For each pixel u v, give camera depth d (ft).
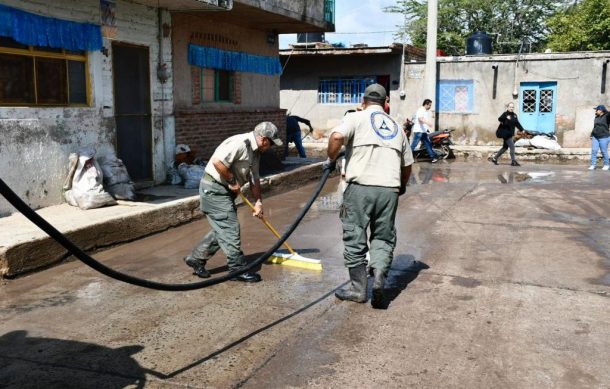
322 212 30.14
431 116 62.90
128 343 13.57
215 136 38.52
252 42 44.19
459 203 32.24
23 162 23.98
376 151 15.64
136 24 30.63
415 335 13.96
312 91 73.41
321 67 72.49
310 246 22.80
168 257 21.21
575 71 62.44
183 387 11.48
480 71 66.03
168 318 15.15
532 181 41.50
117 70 29.76
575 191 36.50
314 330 14.29
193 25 36.63
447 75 67.46
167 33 32.99
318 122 73.67
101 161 27.66
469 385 11.47
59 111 25.75
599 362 12.50
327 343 13.51
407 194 35.47
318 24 44.14
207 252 18.47
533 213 29.30
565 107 63.36
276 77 48.08
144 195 28.99
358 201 15.72
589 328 14.42
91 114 27.73
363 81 71.31
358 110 17.69
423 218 28.07
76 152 26.40
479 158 59.31
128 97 30.60
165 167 33.45
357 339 13.73
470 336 13.91
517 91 64.90
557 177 43.75
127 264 20.29
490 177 43.98
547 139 60.49
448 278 18.54
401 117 69.82
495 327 14.47
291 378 11.78
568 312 15.55
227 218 17.97
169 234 24.97
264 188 34.99
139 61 31.30
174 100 34.88
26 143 24.11
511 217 28.30
